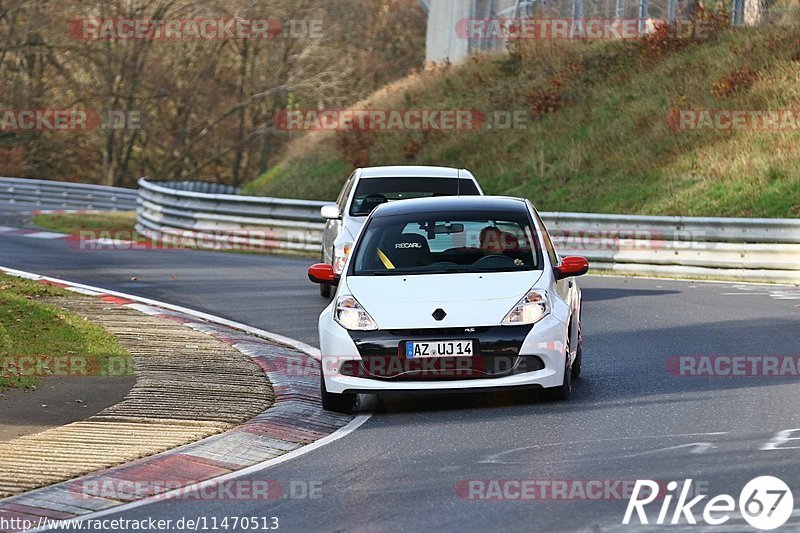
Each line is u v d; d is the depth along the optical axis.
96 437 30.14
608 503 23.05
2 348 42.84
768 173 90.00
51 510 24.02
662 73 115.69
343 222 56.62
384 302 34.44
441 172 59.22
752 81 105.81
